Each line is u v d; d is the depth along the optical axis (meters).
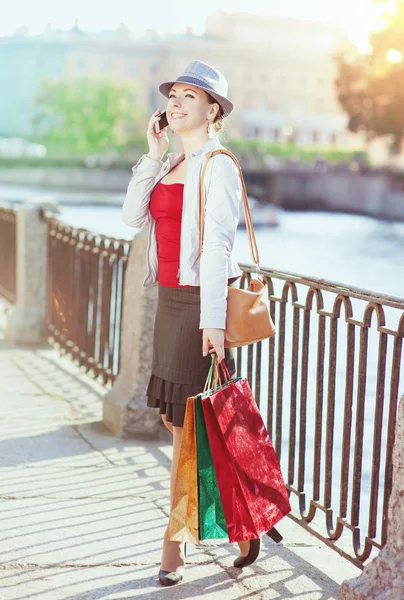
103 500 3.96
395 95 43.41
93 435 4.99
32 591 3.01
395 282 20.92
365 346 3.08
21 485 4.11
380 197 55.78
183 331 3.01
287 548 3.52
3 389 6.05
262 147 78.69
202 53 104.75
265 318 2.93
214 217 2.87
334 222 49.44
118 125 87.94
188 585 3.12
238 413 2.96
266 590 3.11
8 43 107.06
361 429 3.13
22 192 65.69
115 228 32.62
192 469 2.98
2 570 3.16
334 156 82.38
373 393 7.04
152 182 3.11
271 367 3.93
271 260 25.59
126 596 3.00
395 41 42.50
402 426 2.72
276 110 108.12
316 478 3.54
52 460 4.51
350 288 3.15
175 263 3.01
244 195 3.02
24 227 7.69
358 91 44.75
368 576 2.83
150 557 3.35
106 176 73.31
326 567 3.34
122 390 5.09
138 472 4.39
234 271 3.02
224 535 3.08
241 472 2.95
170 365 3.05
